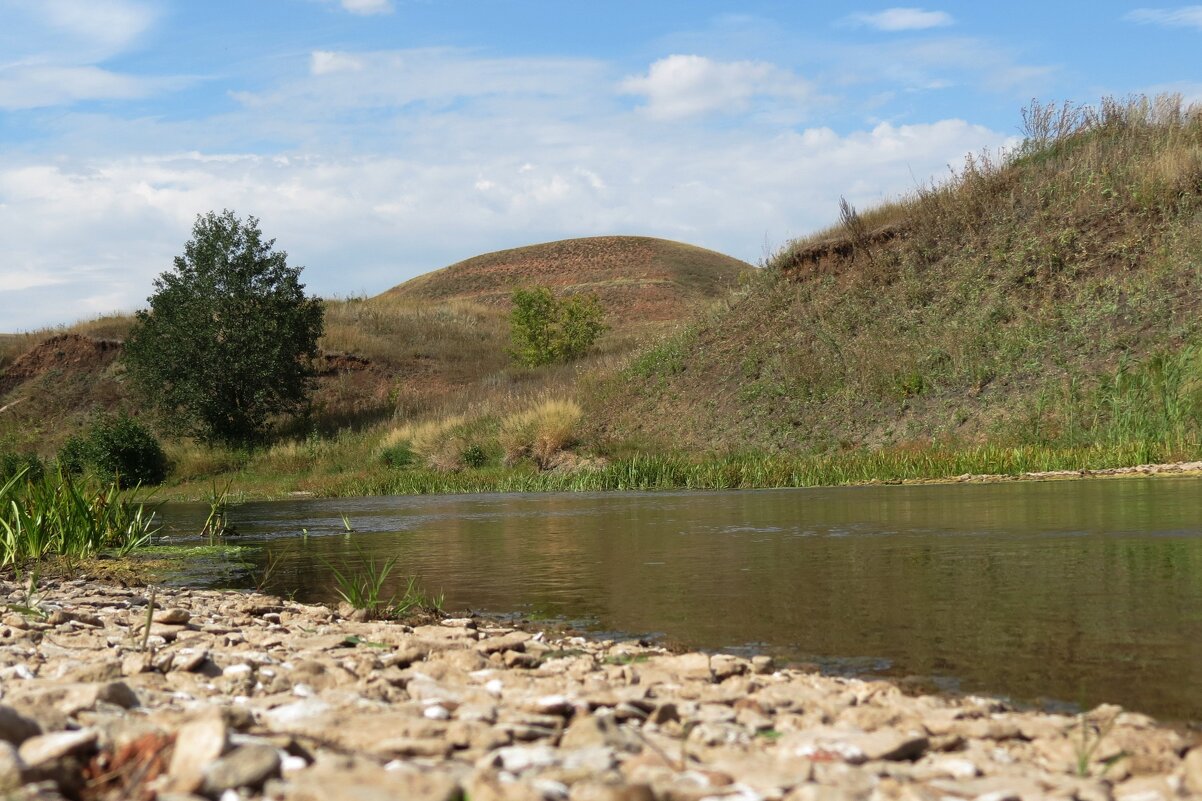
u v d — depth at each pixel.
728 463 16.88
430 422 25.38
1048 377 17.08
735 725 2.38
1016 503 8.56
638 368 23.98
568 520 9.17
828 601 4.28
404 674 3.08
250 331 27.91
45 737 1.83
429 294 78.00
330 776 1.66
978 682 2.90
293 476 24.69
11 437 31.47
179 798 1.52
